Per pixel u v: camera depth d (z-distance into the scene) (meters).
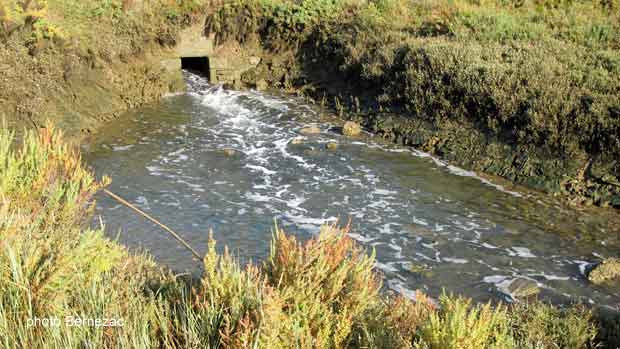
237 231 10.14
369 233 10.29
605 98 12.17
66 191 5.50
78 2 19.88
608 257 9.53
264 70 22.11
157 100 19.28
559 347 6.26
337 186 12.51
